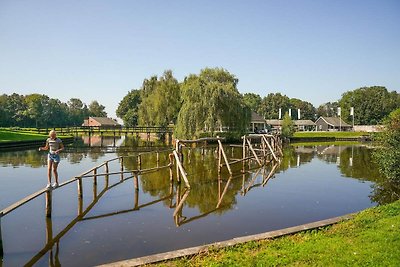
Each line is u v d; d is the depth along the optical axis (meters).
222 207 12.98
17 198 13.86
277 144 35.06
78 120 127.75
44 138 47.03
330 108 158.62
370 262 6.08
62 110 117.81
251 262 6.29
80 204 13.02
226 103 38.19
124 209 12.50
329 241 7.36
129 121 95.50
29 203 13.05
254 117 81.88
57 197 14.17
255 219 11.34
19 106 103.62
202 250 7.04
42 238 9.27
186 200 14.12
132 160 27.80
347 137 73.50
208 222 10.93
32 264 7.62
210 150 37.81
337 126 105.75
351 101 114.56
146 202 13.64
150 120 56.22
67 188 16.06
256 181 19.05
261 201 14.04
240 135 39.84
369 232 7.89
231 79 46.72
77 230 9.96
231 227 10.42
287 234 8.15
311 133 81.19
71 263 7.66
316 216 11.81
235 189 16.61
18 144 37.91
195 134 38.16
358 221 8.94
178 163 16.91
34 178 18.61
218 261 6.41
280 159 31.36
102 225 10.48
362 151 41.06
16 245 8.75
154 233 9.74
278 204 13.53
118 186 16.89
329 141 69.00
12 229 10.02
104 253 8.23
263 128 82.38
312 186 17.52
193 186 17.30
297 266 6.04
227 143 45.62
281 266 6.08
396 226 8.20
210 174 21.42
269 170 23.77
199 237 9.44
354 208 13.00
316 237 7.76
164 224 10.66
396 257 6.27
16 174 19.88
